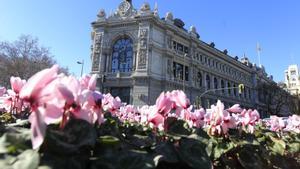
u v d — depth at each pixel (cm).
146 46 4972
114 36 5353
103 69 5241
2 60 4897
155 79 4931
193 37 6066
